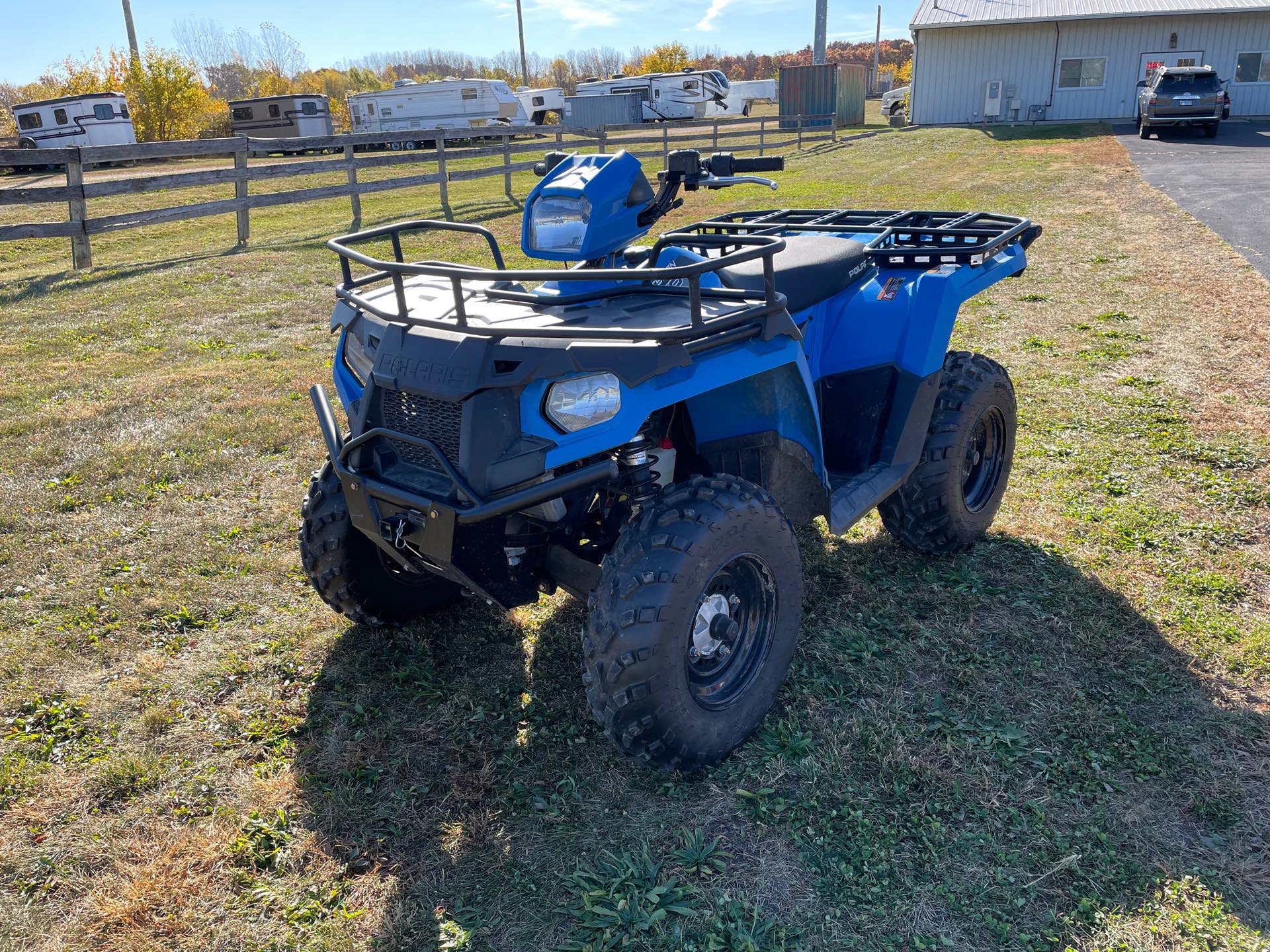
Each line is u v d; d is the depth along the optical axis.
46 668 3.59
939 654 3.52
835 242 3.93
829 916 2.42
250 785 2.96
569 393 2.62
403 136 15.80
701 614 2.88
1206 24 30.27
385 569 3.61
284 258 12.16
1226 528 4.34
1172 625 3.62
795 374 3.04
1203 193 14.46
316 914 2.48
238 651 3.68
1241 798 2.76
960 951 2.31
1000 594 3.91
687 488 2.79
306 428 6.02
